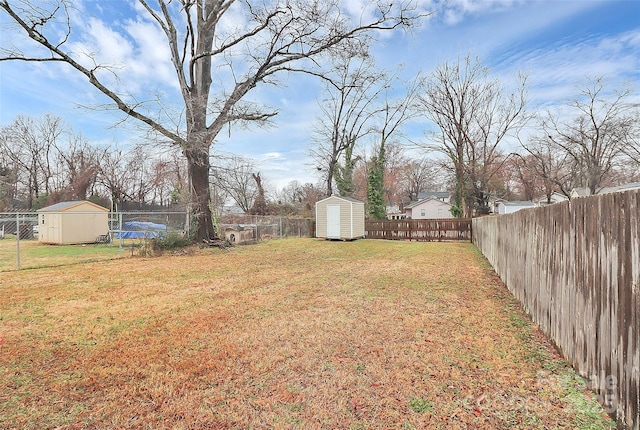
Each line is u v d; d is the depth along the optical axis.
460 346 3.28
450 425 2.07
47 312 4.68
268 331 3.80
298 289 5.99
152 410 2.30
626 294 1.88
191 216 13.30
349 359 3.03
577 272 2.62
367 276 7.17
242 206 30.12
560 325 3.01
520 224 4.79
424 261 9.55
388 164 41.44
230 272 7.95
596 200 2.28
